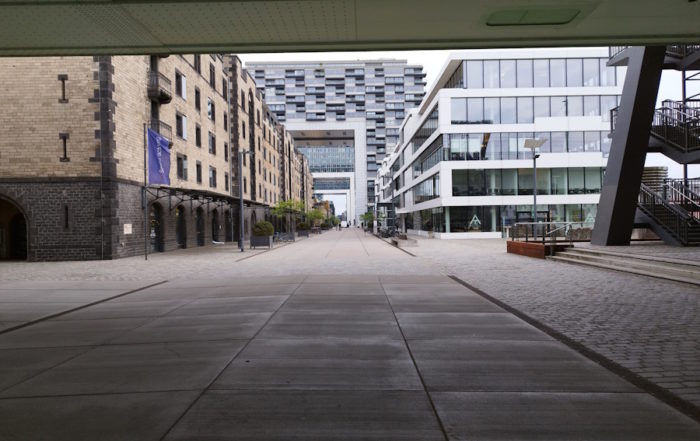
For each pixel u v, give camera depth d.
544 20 8.02
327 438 3.47
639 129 18.56
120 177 23.02
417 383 4.62
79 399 4.32
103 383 4.75
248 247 32.62
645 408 3.95
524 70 43.28
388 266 16.92
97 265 19.20
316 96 161.75
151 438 3.50
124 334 6.99
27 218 21.97
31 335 7.02
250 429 3.63
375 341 6.29
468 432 3.54
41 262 21.34
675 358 5.36
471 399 4.19
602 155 42.84
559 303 8.99
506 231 42.28
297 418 3.82
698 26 8.32
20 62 22.09
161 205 27.61
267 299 9.79
